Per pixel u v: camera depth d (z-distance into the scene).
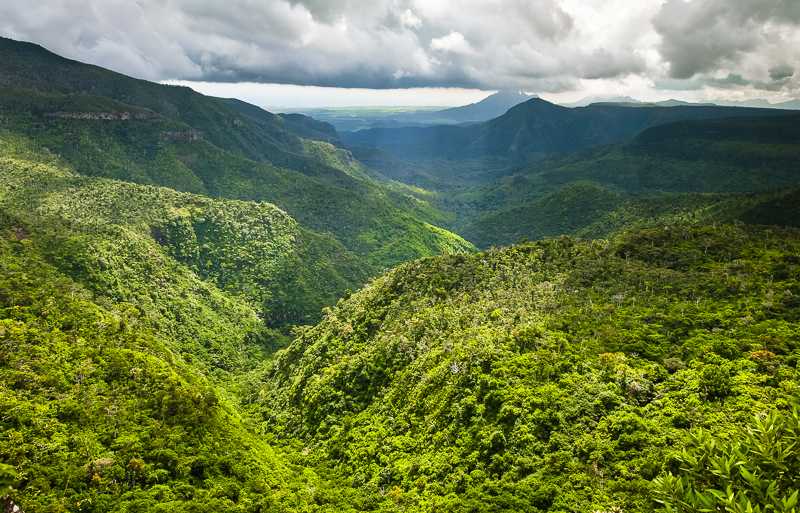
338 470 97.31
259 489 87.12
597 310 102.06
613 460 67.88
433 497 74.31
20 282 122.56
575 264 128.75
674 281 108.69
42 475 74.94
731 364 76.69
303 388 127.81
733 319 89.50
